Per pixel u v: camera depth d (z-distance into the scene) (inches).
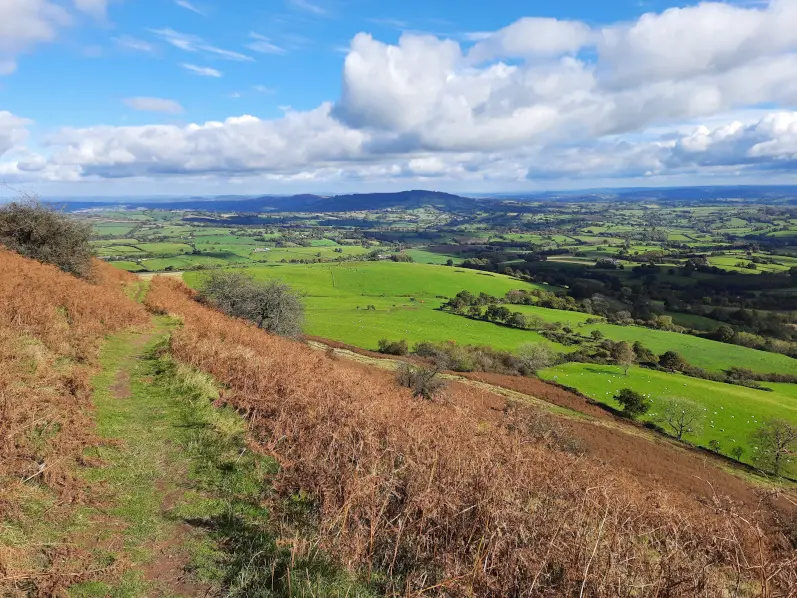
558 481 253.9
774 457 1396.4
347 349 2081.7
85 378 378.9
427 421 335.9
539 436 449.4
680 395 2212.1
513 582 173.8
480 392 1338.6
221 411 366.6
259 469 271.6
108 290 859.4
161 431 316.5
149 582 172.4
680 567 173.0
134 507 221.0
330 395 356.8
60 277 713.6
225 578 179.5
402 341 2447.1
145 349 565.0
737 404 2156.7
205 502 234.8
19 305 456.1
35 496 206.7
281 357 536.1
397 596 176.2
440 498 210.1
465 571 179.8
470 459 245.6
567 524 194.5
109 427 306.7
